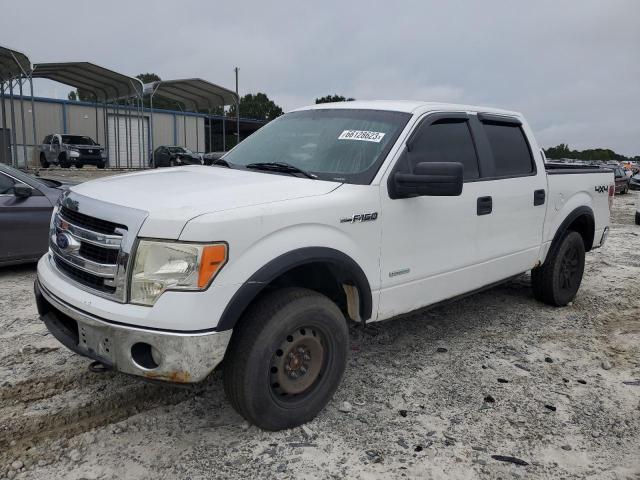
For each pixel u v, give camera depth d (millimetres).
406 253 3777
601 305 6062
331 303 3281
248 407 3025
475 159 4477
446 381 4004
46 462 2898
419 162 3875
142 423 3301
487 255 4539
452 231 4129
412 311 3975
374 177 3572
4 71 25453
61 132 37875
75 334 3113
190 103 36531
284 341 3111
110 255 2855
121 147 40656
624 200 24250
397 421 3426
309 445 3127
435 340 4789
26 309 5258
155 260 2729
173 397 3615
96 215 2963
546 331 5133
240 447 3084
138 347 2791
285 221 3021
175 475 2830
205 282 2727
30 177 6672
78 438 3117
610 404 3756
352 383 3908
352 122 4102
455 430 3354
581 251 5895
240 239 2832
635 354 4664
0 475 2781
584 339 4973
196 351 2736
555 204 5395
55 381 3777
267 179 3510
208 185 3264
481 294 6250
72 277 3127
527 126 5203
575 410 3656
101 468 2865
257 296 3164
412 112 4020
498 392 3865
